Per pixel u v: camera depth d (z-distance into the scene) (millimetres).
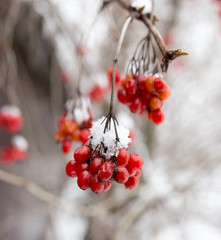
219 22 4426
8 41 3068
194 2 4465
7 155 3043
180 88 5023
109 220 3520
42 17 3361
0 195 4059
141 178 4184
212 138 5086
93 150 987
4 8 3078
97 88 3262
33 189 2641
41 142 4562
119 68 3400
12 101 3018
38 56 3914
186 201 3949
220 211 3971
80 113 1467
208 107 5262
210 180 4008
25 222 4160
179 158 5023
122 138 982
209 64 4934
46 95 4609
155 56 1227
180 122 5266
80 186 936
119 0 1527
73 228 4258
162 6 4340
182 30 4645
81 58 1577
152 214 4051
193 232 3898
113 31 2086
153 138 4668
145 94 1198
